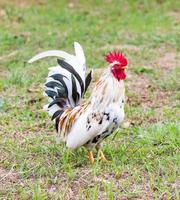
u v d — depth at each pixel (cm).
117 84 895
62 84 946
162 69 1452
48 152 987
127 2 2123
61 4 2131
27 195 855
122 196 842
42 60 1516
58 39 1697
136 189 858
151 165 930
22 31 1778
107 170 916
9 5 2094
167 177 888
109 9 2059
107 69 901
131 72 1430
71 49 1608
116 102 897
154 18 1917
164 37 1691
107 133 908
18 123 1130
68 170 919
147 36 1712
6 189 879
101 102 891
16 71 1392
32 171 926
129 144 1003
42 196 838
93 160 933
